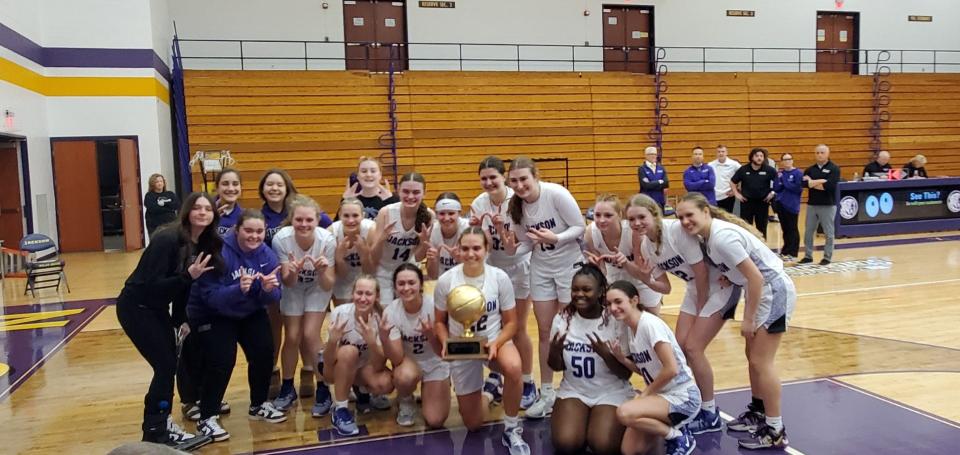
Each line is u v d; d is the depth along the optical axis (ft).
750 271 11.42
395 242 14.71
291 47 50.88
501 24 54.49
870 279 28.17
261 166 45.19
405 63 53.36
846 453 11.60
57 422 14.21
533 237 13.46
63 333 21.71
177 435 12.59
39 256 29.50
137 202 41.98
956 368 16.37
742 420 13.03
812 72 56.03
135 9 41.27
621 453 11.44
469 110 48.60
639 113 52.08
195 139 44.06
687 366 12.04
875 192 40.52
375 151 47.06
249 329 13.56
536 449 12.25
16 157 36.73
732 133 54.08
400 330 13.39
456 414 14.35
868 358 17.35
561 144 50.49
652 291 14.20
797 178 31.83
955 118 59.11
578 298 12.04
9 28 34.53
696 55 58.49
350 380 13.38
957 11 64.13
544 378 14.35
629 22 57.67
